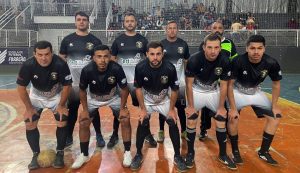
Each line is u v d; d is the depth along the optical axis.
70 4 19.20
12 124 6.04
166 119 4.29
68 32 17.81
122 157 4.50
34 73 3.98
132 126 6.08
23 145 4.93
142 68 4.04
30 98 4.28
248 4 19.81
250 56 4.04
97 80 4.11
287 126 5.96
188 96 4.23
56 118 4.14
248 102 4.39
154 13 18.94
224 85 4.13
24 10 18.11
